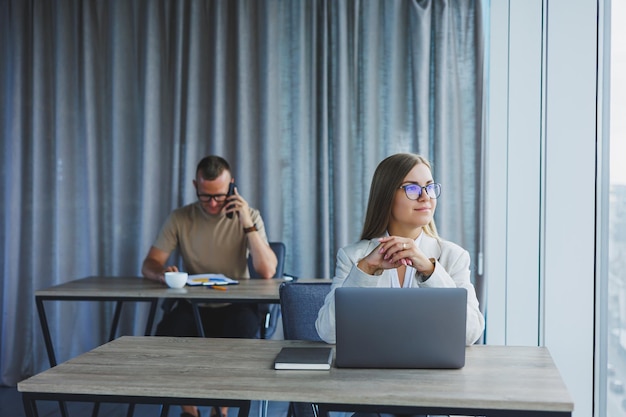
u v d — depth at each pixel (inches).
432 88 158.4
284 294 91.4
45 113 166.9
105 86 166.1
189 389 61.9
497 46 145.0
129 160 165.8
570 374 85.0
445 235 156.9
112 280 138.3
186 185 163.6
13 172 166.6
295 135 161.5
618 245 75.1
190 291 122.6
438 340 66.7
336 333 67.4
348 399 59.6
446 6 155.4
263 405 111.1
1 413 142.5
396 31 158.6
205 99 164.9
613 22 77.2
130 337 83.4
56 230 166.7
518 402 57.8
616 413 76.9
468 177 157.3
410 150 159.8
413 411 59.8
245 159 162.7
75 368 69.0
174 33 164.6
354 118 161.3
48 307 167.3
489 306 147.9
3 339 167.9
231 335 128.1
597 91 82.8
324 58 159.6
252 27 162.4
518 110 109.1
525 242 111.4
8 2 166.9
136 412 139.3
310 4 161.0
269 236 161.9
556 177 84.7
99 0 165.6
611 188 78.7
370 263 72.2
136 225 166.1
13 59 166.7
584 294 84.6
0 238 169.0
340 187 159.2
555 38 84.2
